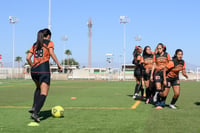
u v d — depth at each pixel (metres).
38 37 6.05
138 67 10.88
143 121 5.94
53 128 5.23
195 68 44.03
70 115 6.72
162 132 4.93
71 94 13.50
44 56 6.01
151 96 9.42
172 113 7.08
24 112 7.23
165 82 8.08
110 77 44.16
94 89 17.70
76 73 47.38
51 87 20.19
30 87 19.78
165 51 8.55
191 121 5.96
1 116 6.59
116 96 12.30
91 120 6.05
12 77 47.28
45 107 8.29
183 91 16.20
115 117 6.43
